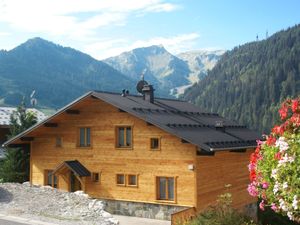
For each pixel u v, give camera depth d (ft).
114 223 53.88
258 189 38.06
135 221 79.10
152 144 83.71
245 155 96.84
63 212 56.59
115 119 87.97
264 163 36.88
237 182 92.48
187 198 78.59
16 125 114.73
